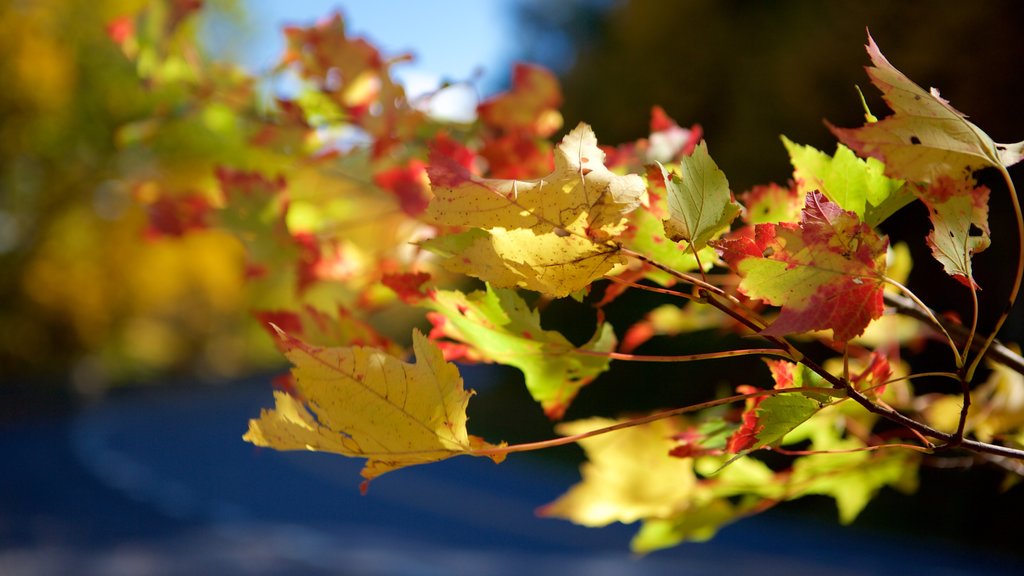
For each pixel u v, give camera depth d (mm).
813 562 7734
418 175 944
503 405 15047
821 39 7230
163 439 17812
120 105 14672
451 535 9586
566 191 498
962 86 6188
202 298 28062
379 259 953
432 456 500
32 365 22297
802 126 7723
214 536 9297
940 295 5570
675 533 820
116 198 18672
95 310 21672
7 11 14375
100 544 8797
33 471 13461
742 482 795
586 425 784
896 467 820
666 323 870
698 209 496
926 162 480
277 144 985
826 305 483
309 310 705
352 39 971
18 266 20609
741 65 9172
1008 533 7664
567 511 804
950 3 6098
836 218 490
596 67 11078
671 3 10086
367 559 8320
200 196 968
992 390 811
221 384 29859
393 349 698
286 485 12836
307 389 494
